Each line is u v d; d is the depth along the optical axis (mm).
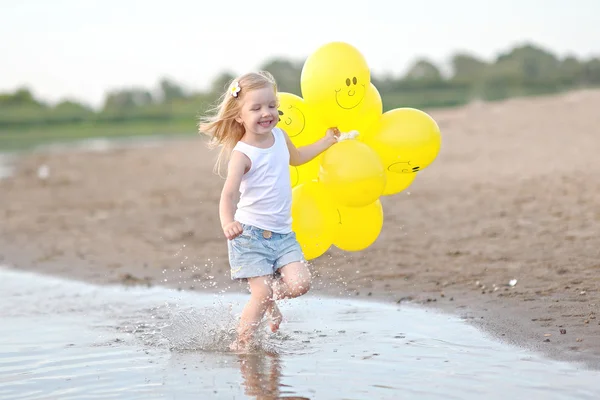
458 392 5922
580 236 11250
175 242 13492
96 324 8516
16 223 16781
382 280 9922
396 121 7793
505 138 25875
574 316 7684
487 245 11344
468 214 14070
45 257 12852
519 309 8117
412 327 7840
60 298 9938
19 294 10242
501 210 14094
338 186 7484
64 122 70500
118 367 6914
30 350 7559
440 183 18406
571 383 6000
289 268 7523
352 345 7301
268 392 6078
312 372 6539
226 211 7359
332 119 7828
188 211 17203
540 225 12352
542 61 59156
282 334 7770
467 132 28312
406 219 14125
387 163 7793
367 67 7805
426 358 6801
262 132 7574
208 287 10203
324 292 9547
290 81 59656
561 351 6750
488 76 57906
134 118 70875
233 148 7926
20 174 29094
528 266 9867
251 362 6891
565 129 26109
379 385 6148
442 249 11391
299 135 7906
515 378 6176
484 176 18875
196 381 6426
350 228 7969
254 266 7492
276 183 7559
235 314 8617
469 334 7469
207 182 22984
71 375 6746
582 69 56812
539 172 18391
